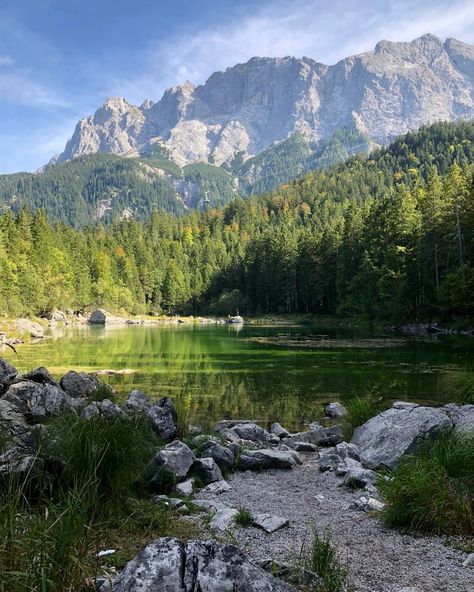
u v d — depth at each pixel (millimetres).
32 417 9180
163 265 134000
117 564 4527
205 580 3322
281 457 9688
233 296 109562
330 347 35875
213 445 9648
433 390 18516
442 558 5156
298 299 94688
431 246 53656
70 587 3582
